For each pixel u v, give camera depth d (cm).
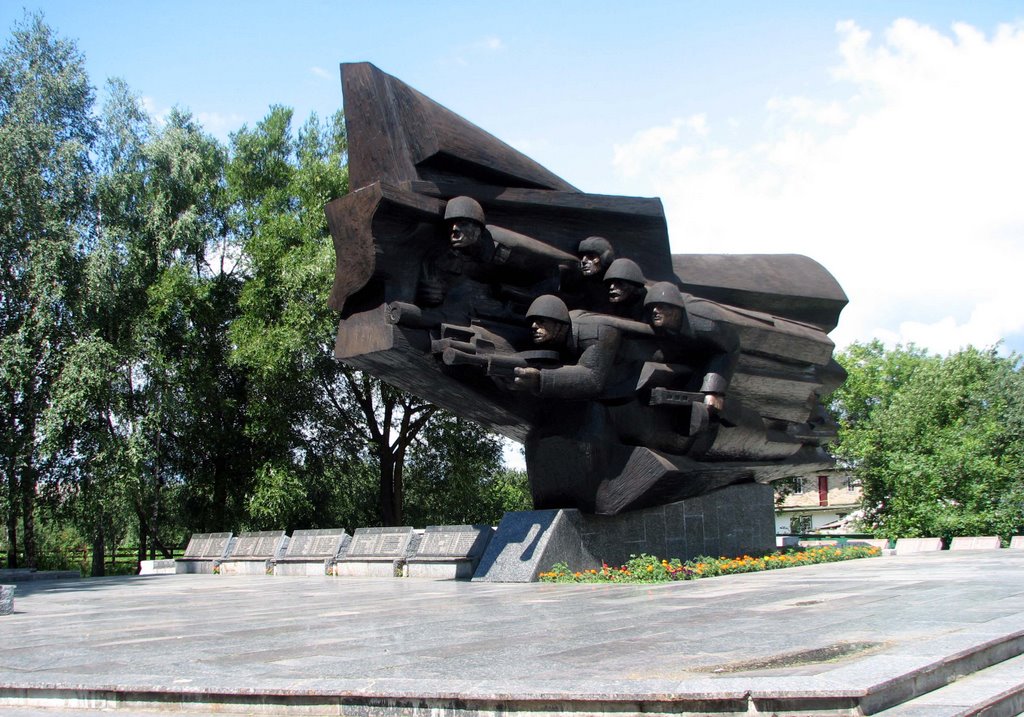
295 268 2848
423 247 1277
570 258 1409
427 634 768
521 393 1397
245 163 3275
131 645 771
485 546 1625
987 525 2514
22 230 2706
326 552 2027
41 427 2566
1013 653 629
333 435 3331
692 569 1384
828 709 425
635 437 1439
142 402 2916
